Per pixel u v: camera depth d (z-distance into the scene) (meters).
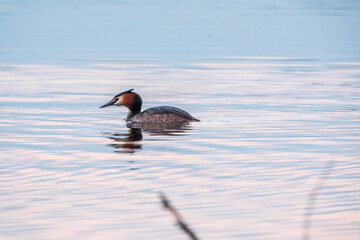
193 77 28.05
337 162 13.02
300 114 19.23
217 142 15.19
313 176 11.96
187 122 18.08
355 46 39.50
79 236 9.12
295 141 15.24
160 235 9.16
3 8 62.88
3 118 18.61
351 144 14.85
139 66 31.55
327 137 15.73
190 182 11.64
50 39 42.38
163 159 13.41
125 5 67.06
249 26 49.94
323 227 9.37
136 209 10.20
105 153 14.04
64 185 11.50
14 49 37.81
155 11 61.06
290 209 10.12
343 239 8.95
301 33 46.09
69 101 21.94
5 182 11.68
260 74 28.83
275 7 65.94
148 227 9.45
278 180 11.72
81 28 48.19
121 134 16.39
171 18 55.09
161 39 42.72
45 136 16.02
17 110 20.00
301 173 12.20
